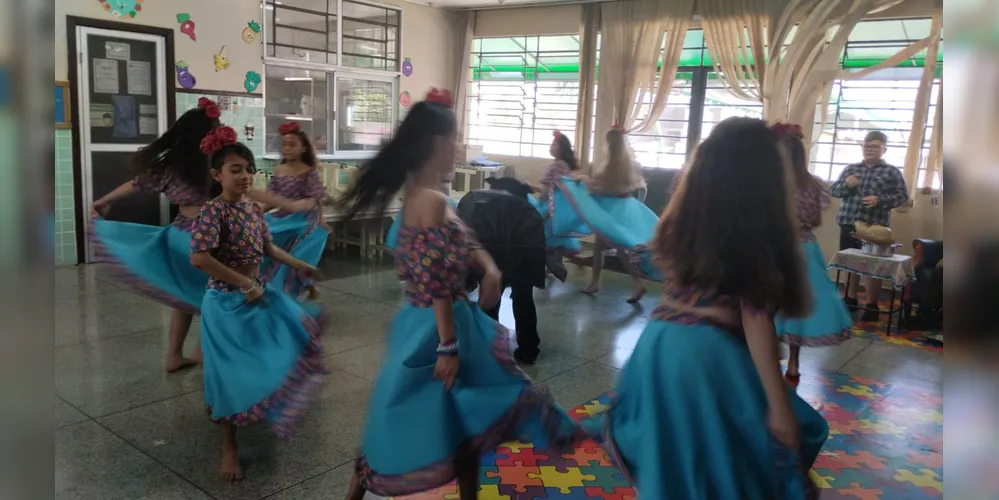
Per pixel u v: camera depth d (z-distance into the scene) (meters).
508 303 5.46
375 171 2.07
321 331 3.19
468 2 8.22
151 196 6.24
